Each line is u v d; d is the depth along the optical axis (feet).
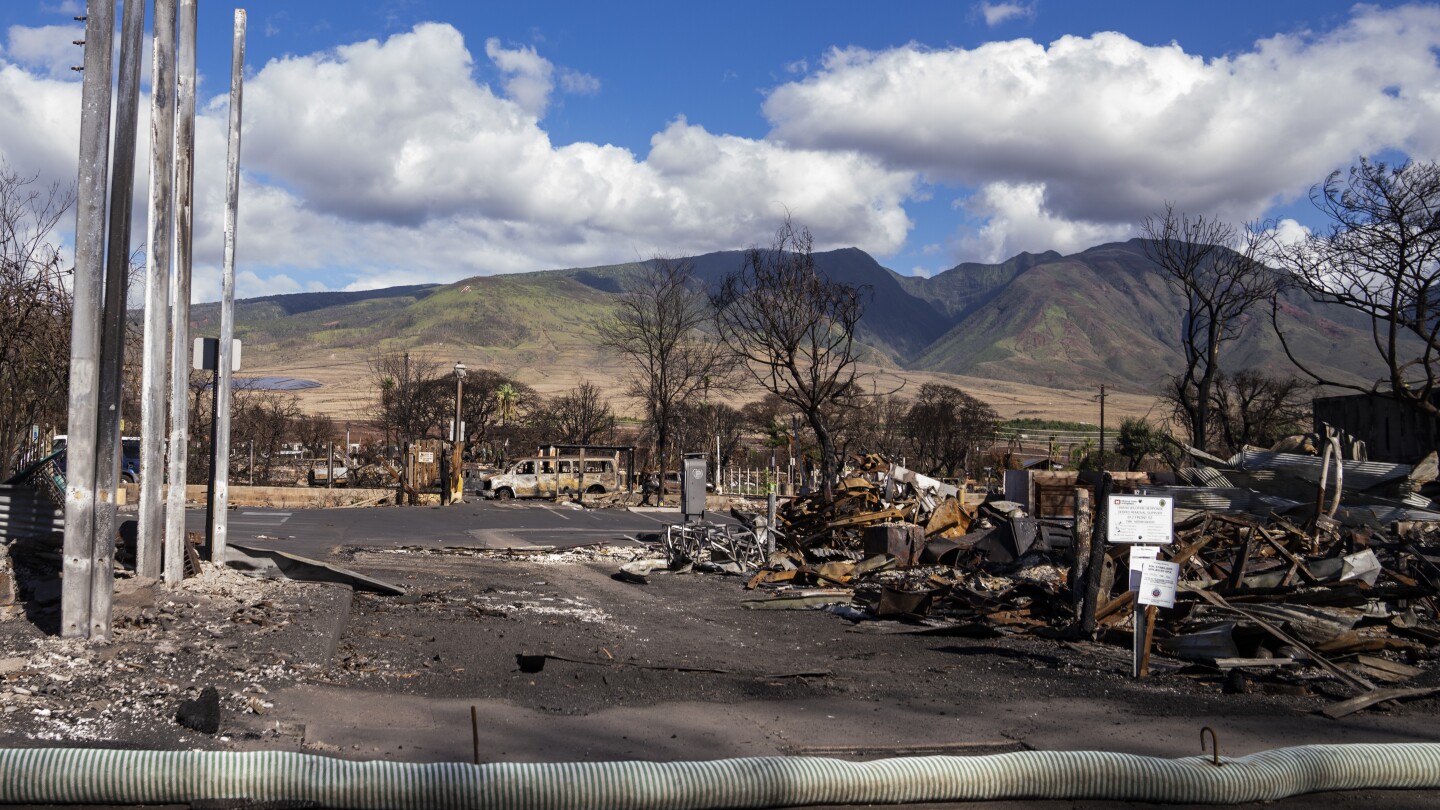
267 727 21.61
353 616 39.22
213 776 17.48
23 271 56.95
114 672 25.02
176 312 38.45
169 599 35.53
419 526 93.45
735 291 120.16
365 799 17.60
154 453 36.91
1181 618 38.22
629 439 271.08
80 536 28.14
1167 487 63.72
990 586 56.13
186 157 38.17
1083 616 39.52
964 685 30.81
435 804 17.61
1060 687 30.66
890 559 63.93
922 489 82.99
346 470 159.53
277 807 17.43
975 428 216.33
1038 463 161.07
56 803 17.19
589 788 17.89
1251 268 113.91
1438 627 39.52
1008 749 22.84
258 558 45.88
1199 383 117.91
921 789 19.19
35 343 57.52
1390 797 20.75
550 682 28.86
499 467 171.53
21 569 36.32
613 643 37.24
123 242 29.43
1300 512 58.54
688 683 29.53
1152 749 23.22
